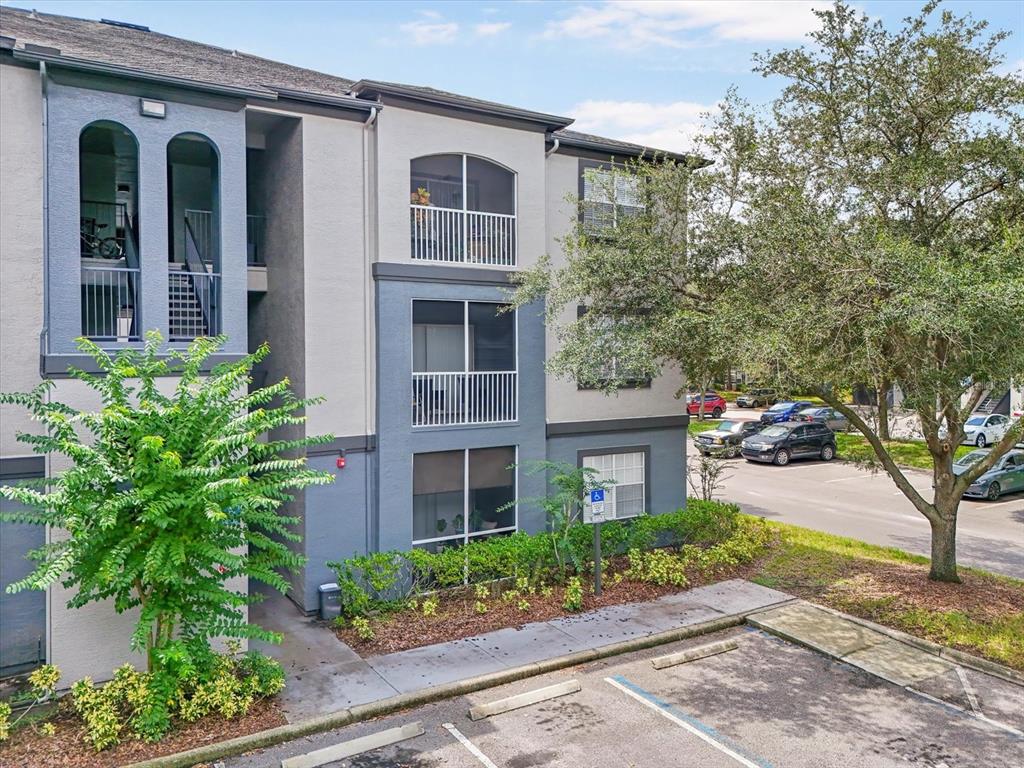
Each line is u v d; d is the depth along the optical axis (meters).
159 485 7.55
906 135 11.84
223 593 8.18
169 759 7.30
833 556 15.13
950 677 9.59
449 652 10.14
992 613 11.59
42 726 7.94
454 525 13.10
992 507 20.67
